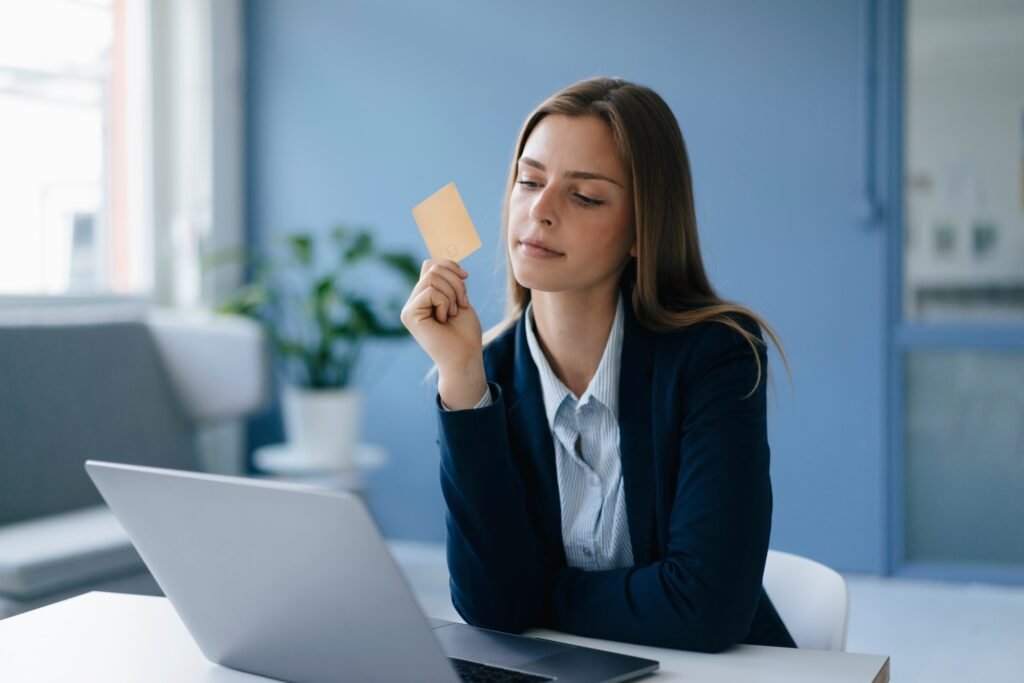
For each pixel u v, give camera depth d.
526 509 1.29
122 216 4.25
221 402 3.48
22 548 2.56
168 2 4.40
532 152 1.27
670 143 1.29
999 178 3.65
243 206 4.58
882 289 3.76
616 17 4.02
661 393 1.28
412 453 4.39
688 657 1.08
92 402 3.26
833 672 1.02
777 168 3.86
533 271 1.25
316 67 4.46
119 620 1.19
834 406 3.84
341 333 3.98
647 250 1.28
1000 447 3.70
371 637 0.89
